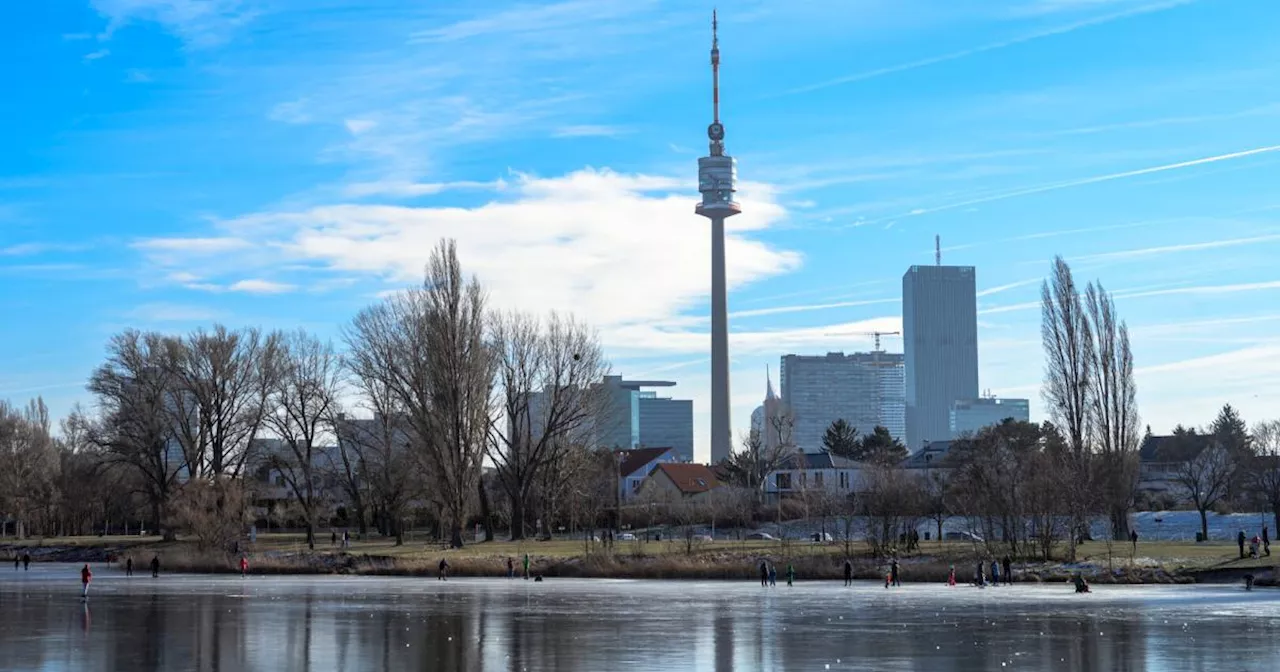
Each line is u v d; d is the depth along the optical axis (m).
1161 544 113.50
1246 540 119.88
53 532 173.62
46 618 65.75
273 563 111.75
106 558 133.38
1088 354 121.75
